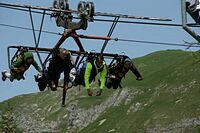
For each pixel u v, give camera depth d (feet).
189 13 149.38
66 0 161.79
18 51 163.73
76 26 162.81
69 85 167.63
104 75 167.73
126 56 173.78
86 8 159.53
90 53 165.27
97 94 167.84
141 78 177.99
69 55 161.99
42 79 165.27
